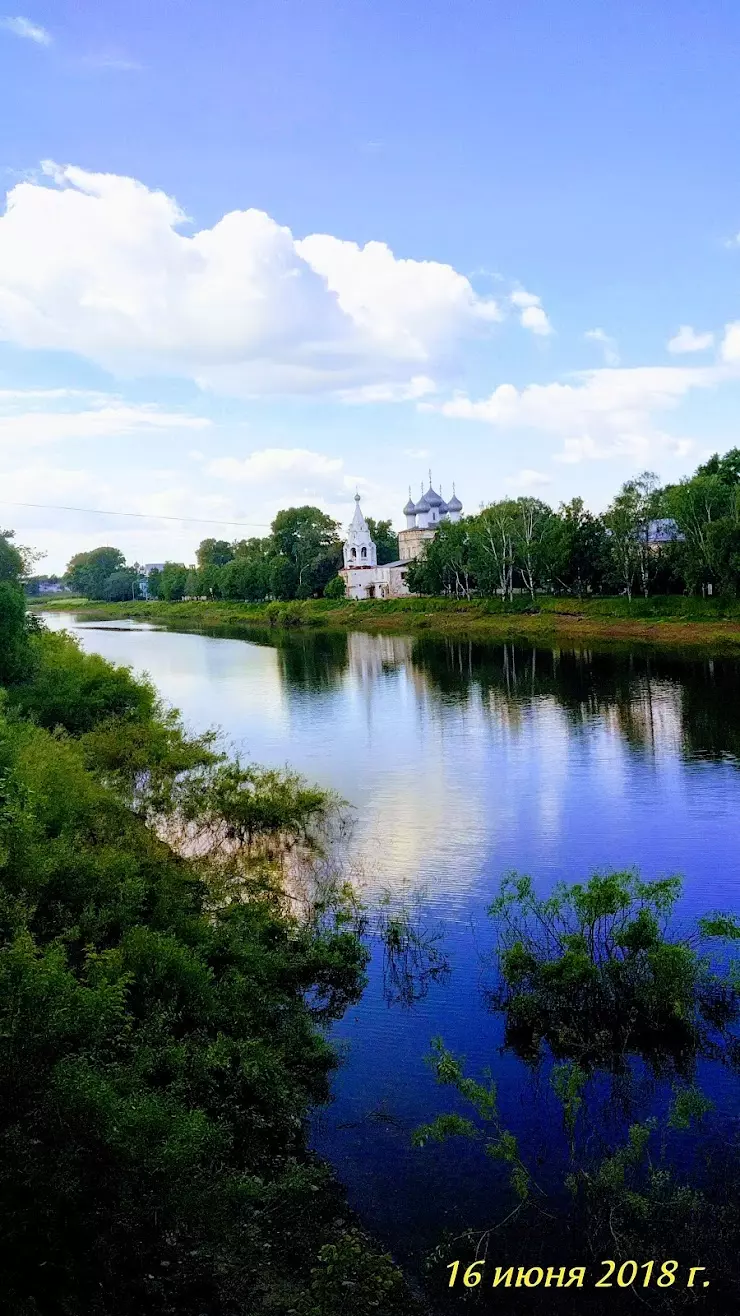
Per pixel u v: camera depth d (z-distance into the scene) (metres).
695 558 79.62
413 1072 14.62
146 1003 13.58
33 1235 9.07
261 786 27.27
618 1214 11.43
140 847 20.36
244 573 157.38
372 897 21.94
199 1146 10.20
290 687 61.28
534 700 50.72
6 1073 9.66
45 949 12.93
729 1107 13.43
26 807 17.38
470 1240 11.05
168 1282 9.82
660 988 15.47
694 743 38.06
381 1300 9.89
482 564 105.56
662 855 24.66
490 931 19.83
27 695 35.53
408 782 33.50
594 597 93.56
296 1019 15.66
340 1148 12.78
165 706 53.88
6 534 50.59
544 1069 14.58
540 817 28.50
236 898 20.08
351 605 125.69
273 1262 10.52
